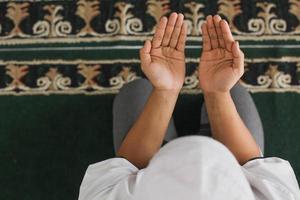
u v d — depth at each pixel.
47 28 1.28
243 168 0.75
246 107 1.13
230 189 0.52
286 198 0.71
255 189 0.71
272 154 1.22
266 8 1.27
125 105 1.13
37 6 1.29
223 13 1.27
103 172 0.78
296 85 1.25
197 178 0.53
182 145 0.57
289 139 1.23
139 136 0.84
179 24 0.80
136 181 0.67
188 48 1.26
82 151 1.24
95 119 1.25
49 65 1.27
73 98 1.26
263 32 1.27
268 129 1.24
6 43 1.27
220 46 0.81
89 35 1.27
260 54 1.26
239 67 0.78
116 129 1.12
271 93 1.25
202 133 1.11
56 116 1.25
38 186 1.23
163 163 0.55
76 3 1.28
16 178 1.24
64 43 1.27
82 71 1.26
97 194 0.74
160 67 0.80
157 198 0.53
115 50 1.27
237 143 0.83
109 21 1.28
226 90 0.82
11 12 1.28
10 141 1.25
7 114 1.26
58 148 1.24
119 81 1.26
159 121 0.84
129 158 0.83
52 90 1.26
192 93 1.24
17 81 1.26
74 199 1.22
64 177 1.23
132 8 1.28
